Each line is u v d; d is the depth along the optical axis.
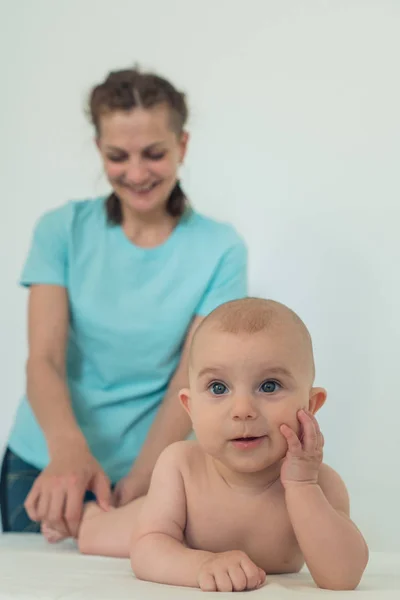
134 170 1.33
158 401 1.48
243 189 1.92
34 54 2.05
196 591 0.73
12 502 1.48
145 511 0.90
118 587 0.76
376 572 0.98
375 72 1.87
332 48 1.89
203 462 0.92
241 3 1.94
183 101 1.43
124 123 1.32
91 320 1.43
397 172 1.85
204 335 0.86
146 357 1.45
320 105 1.89
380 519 1.77
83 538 1.16
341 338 1.85
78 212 1.52
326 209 1.88
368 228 1.85
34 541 1.31
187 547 0.89
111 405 1.48
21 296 2.02
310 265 1.88
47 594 0.72
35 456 1.46
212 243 1.47
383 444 1.80
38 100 2.05
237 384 0.82
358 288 1.85
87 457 1.27
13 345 2.01
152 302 1.44
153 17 2.00
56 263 1.46
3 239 2.04
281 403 0.82
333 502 0.88
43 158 2.04
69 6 2.04
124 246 1.47
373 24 1.87
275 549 0.89
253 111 1.92
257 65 1.93
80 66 2.03
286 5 1.92
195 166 1.95
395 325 1.83
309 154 1.89
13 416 1.99
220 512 0.89
